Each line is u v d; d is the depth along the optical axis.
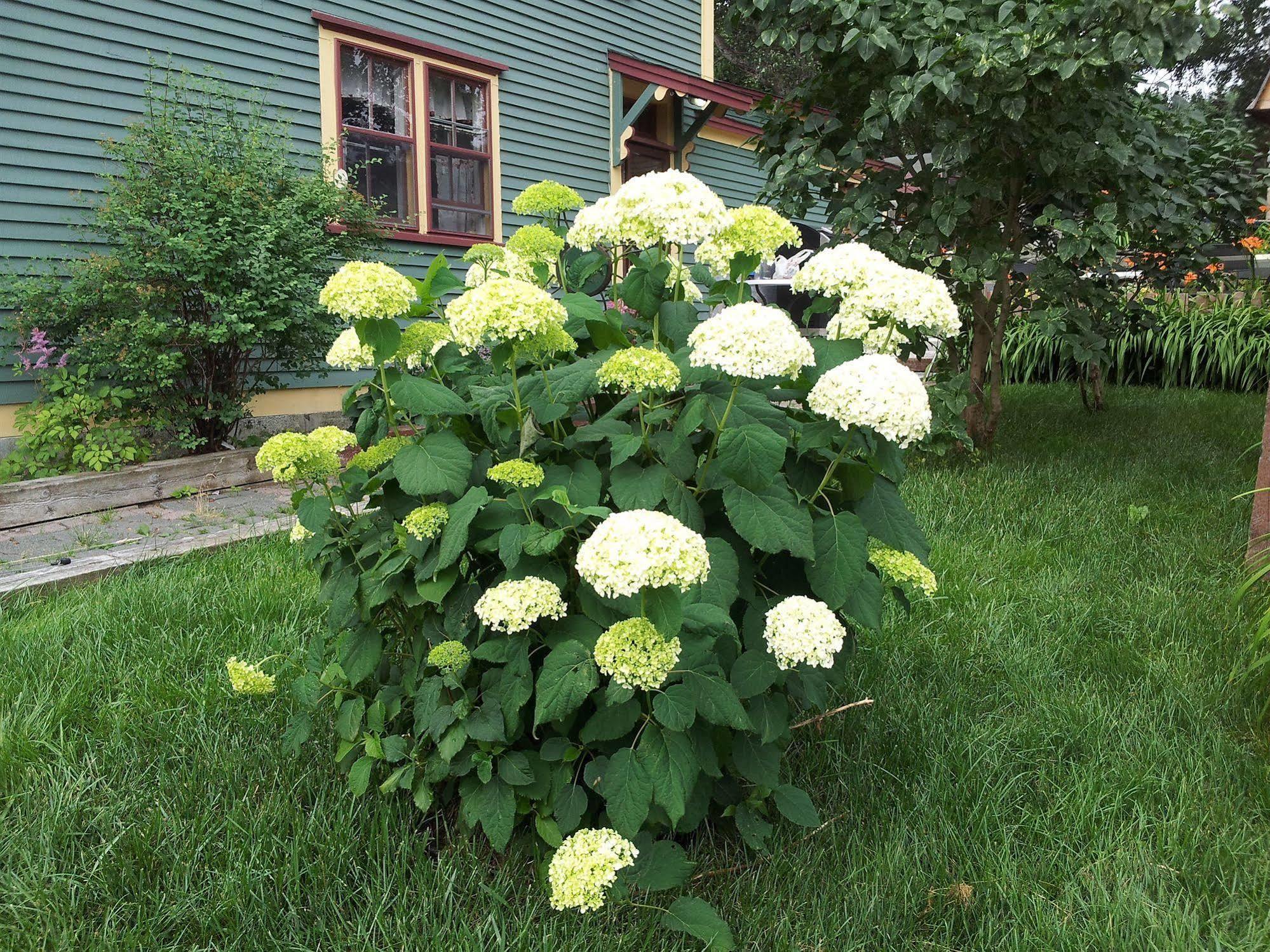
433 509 1.62
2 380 5.20
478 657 1.60
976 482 4.55
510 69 8.16
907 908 1.62
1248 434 6.00
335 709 1.97
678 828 1.65
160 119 5.55
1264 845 1.78
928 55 4.04
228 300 5.12
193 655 2.58
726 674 1.73
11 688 2.31
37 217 5.30
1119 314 5.41
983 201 5.08
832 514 1.66
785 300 8.34
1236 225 6.16
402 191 7.51
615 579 1.29
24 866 1.67
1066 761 2.12
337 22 6.68
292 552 3.52
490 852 1.79
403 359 1.86
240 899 1.58
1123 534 3.73
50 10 5.27
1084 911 1.62
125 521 4.50
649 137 10.02
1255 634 2.47
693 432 1.77
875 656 2.63
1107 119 4.39
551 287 2.36
